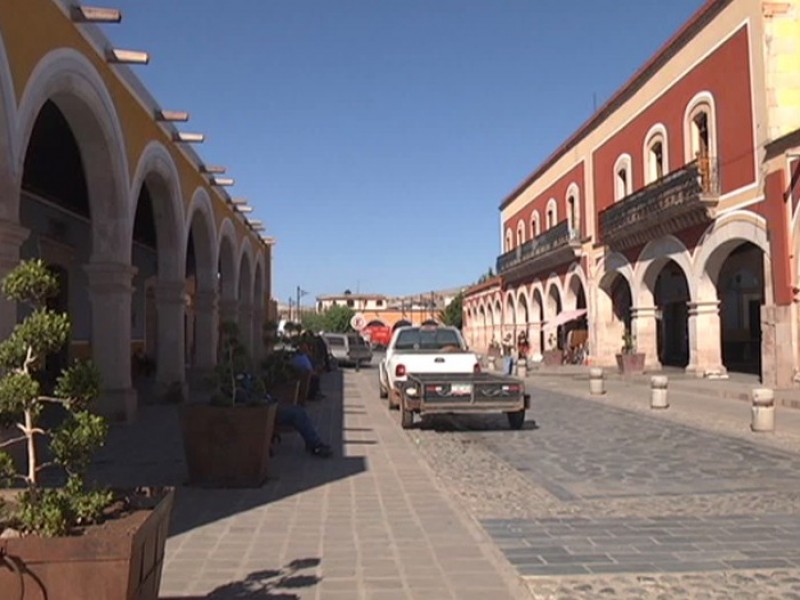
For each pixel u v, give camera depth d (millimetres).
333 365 36562
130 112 13523
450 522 6699
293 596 4816
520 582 5082
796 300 18016
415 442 12016
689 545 5973
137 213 21062
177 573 5273
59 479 7859
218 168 19547
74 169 16234
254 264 30844
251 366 9203
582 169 34344
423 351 17047
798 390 17625
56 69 10094
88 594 3266
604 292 32031
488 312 56281
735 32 20641
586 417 15453
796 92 19188
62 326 3594
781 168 18359
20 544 3240
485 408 13281
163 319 17031
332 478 8773
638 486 8391
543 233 39188
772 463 9781
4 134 8633
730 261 28688
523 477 8984
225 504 7406
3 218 8688
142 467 9344
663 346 35594
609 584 5031
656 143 26344
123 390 13141
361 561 5551
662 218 24172
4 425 3686
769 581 5082
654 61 25781
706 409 16422
